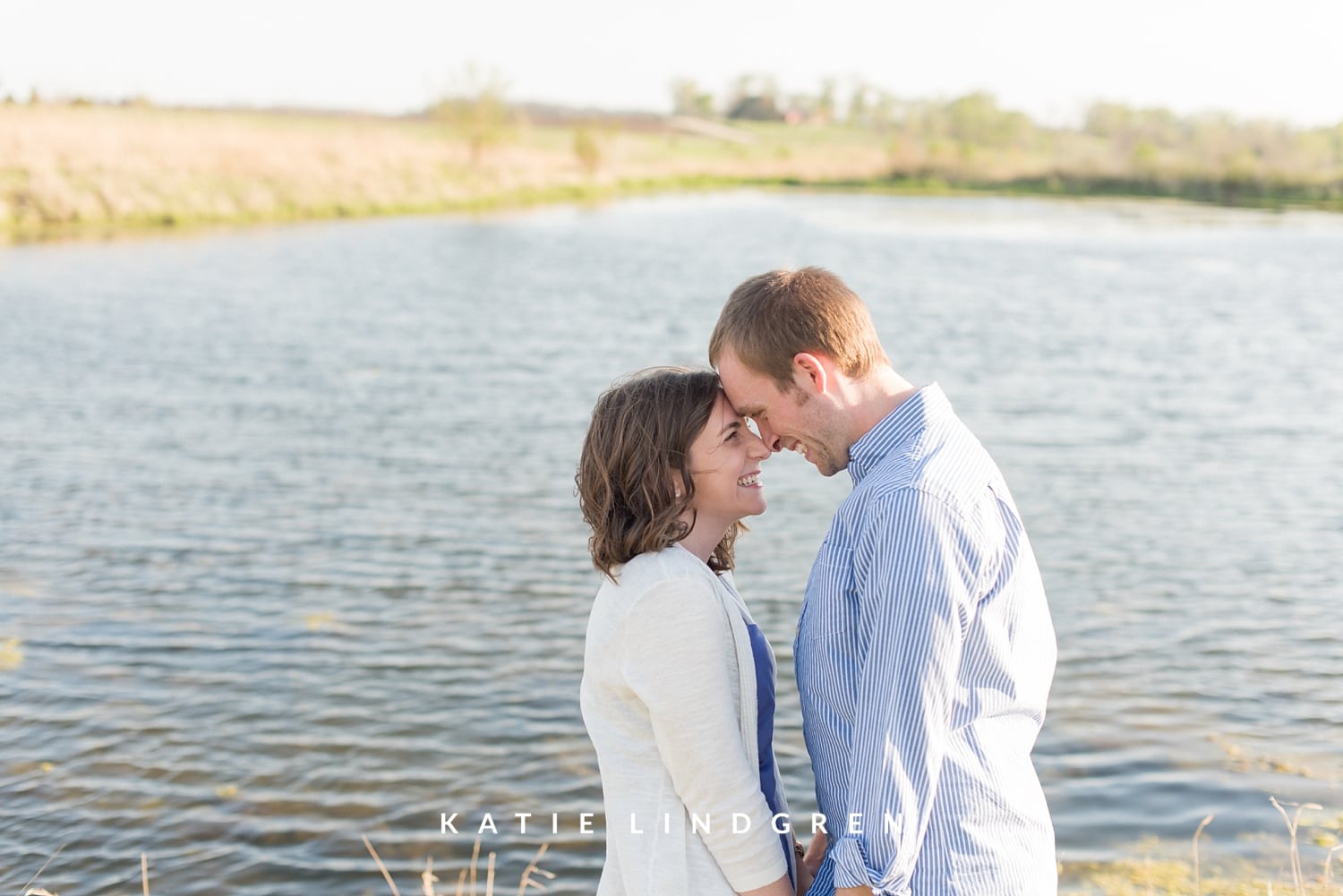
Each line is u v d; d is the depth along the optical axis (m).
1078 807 4.77
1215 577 7.59
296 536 8.17
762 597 7.11
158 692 5.83
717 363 2.05
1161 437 11.39
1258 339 17.30
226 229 29.80
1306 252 30.56
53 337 15.24
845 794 1.96
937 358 15.34
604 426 2.02
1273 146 69.94
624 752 2.02
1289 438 11.42
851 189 62.66
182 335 15.70
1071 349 16.20
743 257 26.95
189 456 10.13
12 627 6.57
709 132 101.00
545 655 6.32
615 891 2.08
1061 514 8.92
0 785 4.95
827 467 2.06
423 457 10.27
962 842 1.83
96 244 25.14
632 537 1.97
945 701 1.78
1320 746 5.30
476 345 15.67
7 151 29.88
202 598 7.05
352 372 13.71
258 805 4.84
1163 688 5.91
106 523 8.38
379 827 4.71
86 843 4.56
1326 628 6.75
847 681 1.92
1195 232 37.38
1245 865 4.32
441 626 6.69
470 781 5.05
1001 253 29.19
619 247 28.64
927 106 107.25
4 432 10.71
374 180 39.91
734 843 1.94
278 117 63.25
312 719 5.57
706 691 1.93
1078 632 6.66
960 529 1.79
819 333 1.94
